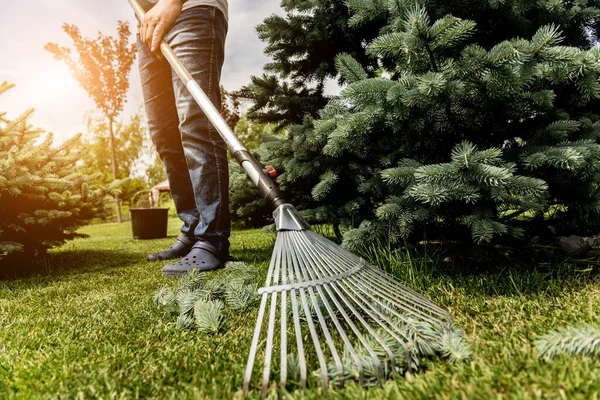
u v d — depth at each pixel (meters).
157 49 2.24
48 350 1.15
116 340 1.22
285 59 2.91
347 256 1.32
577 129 1.70
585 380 0.70
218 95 2.34
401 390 0.76
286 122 3.14
